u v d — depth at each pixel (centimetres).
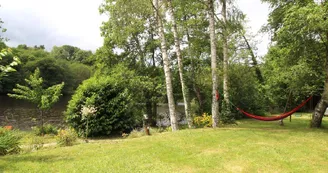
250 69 1856
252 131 955
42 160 598
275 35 1223
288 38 999
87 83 1578
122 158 609
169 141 797
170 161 580
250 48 1988
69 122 1471
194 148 700
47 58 5588
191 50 1731
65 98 5100
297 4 980
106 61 2214
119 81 1675
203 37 1648
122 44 2022
